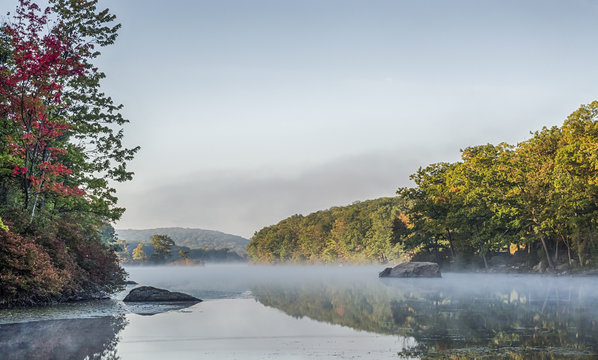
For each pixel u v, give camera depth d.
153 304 20.58
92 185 29.27
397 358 8.67
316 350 9.56
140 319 14.91
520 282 35.34
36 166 24.42
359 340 10.65
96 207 29.62
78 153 28.61
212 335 11.53
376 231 124.94
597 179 39.81
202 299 23.22
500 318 13.85
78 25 26.25
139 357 8.87
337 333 11.72
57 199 28.83
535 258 52.31
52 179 24.67
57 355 8.91
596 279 36.78
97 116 28.73
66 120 26.66
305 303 20.22
